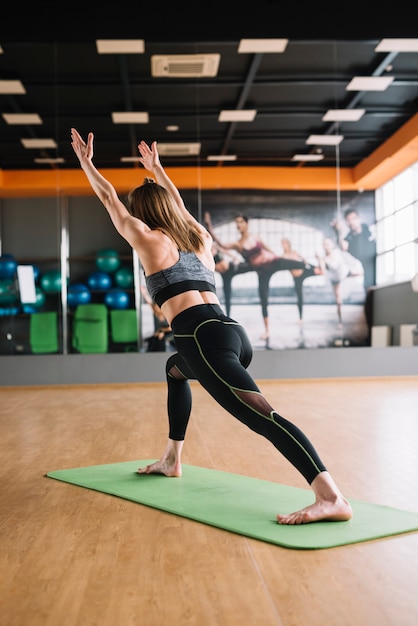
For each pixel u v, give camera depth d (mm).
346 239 7789
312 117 7785
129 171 7734
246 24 6781
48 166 7672
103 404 5668
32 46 7480
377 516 1913
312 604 1279
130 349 7680
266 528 1810
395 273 7816
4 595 1368
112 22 6680
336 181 7805
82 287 7648
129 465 2855
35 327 7633
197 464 2846
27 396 6688
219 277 7750
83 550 1675
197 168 7785
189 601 1308
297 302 7758
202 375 2027
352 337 7785
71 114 7684
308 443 1885
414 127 7785
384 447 3201
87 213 7664
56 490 2410
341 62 7656
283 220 7797
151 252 2158
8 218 7629
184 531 1835
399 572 1457
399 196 7801
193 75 7695
